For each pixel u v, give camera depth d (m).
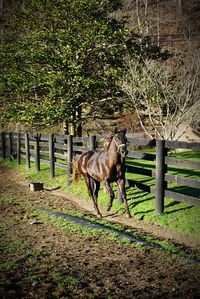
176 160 8.54
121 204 10.16
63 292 5.27
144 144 9.31
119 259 6.49
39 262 6.39
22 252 6.89
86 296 5.14
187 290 5.26
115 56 17.53
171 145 8.65
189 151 18.80
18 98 17.84
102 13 17.73
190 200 8.18
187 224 8.03
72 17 16.88
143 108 18.78
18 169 18.61
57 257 6.62
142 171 9.64
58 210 10.16
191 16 46.97
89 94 16.56
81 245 7.22
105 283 5.54
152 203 9.66
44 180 15.18
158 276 5.75
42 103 16.67
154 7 49.78
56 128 25.73
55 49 17.28
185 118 19.73
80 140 13.03
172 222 8.32
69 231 8.09
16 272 5.99
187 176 12.13
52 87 15.95
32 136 17.59
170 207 9.16
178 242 7.38
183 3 50.16
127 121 25.64
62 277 5.71
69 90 16.03
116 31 16.47
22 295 5.23
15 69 17.17
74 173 11.11
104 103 18.28
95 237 7.66
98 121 25.80
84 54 17.02
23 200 11.59
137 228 8.42
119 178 9.27
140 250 6.87
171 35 43.88
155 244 7.18
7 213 9.86
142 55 17.61
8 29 18.55
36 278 5.74
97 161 9.62
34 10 17.84
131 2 50.75
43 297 5.15
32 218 9.30
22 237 7.77
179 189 10.55
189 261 6.22
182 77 20.72
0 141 24.75
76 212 9.86
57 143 14.89
